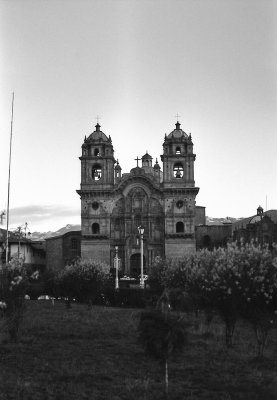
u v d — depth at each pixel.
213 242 120.50
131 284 83.94
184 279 36.59
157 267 46.06
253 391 17.00
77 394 16.38
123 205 103.06
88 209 102.06
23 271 26.86
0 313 26.81
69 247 111.50
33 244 125.06
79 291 43.91
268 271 22.89
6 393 16.33
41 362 20.83
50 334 28.12
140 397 16.17
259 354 22.17
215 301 24.08
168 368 20.08
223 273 23.39
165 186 101.50
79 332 28.92
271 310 22.62
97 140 104.56
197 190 100.44
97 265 45.38
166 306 17.55
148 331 16.84
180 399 16.14
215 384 17.83
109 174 103.38
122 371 19.53
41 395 16.25
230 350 23.88
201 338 27.53
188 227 99.62
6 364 20.42
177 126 105.75
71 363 20.67
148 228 101.44
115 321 34.47
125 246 101.38
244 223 123.81
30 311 41.22
